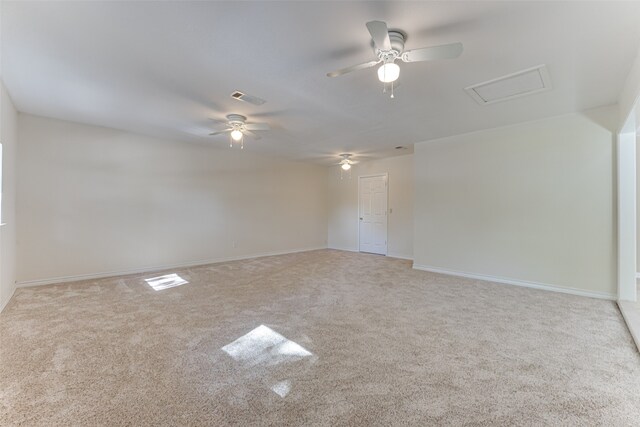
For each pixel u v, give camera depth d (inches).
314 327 106.2
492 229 175.9
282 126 173.8
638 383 72.4
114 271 186.4
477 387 70.9
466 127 174.6
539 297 142.4
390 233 272.5
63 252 168.9
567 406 64.1
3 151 124.4
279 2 71.7
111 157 184.7
